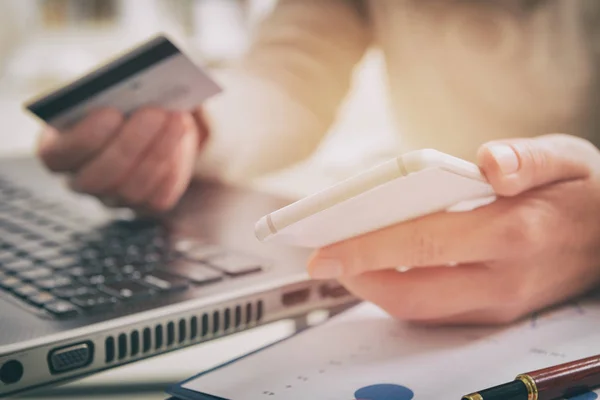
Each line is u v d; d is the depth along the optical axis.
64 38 1.35
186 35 1.35
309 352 0.40
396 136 1.11
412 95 1.01
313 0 1.04
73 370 0.38
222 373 0.37
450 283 0.40
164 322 0.41
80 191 0.66
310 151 0.98
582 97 0.81
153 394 0.55
